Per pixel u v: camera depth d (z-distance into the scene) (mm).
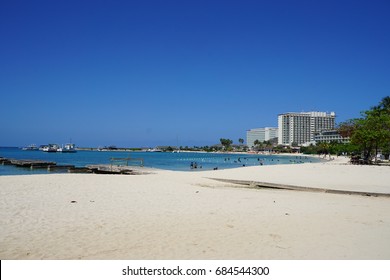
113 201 14148
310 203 14992
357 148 77812
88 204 13266
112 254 7543
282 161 91062
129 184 21078
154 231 9422
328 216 11930
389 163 62594
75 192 16500
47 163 51969
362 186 22062
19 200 13797
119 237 8789
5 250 7664
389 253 7766
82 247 7965
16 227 9516
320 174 32281
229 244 8312
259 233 9352
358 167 44688
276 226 10211
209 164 71562
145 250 7824
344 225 10492
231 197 16297
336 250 7941
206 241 8531
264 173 33344
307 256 7508
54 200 13984
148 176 28453
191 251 7781
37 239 8484
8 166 53062
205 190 19078
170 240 8594
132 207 12844
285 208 13414
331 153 141250
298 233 9406
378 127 56531
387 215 12375
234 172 34938
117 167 45062
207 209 12773
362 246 8258
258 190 20344
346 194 18938
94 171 41781
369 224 10703
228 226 10109
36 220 10383
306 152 181125
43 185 19062
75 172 41688
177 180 25312
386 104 79312
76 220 10508
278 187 21859
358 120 61719
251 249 7949
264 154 192250
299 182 24375
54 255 7426
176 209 12625
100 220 10586
